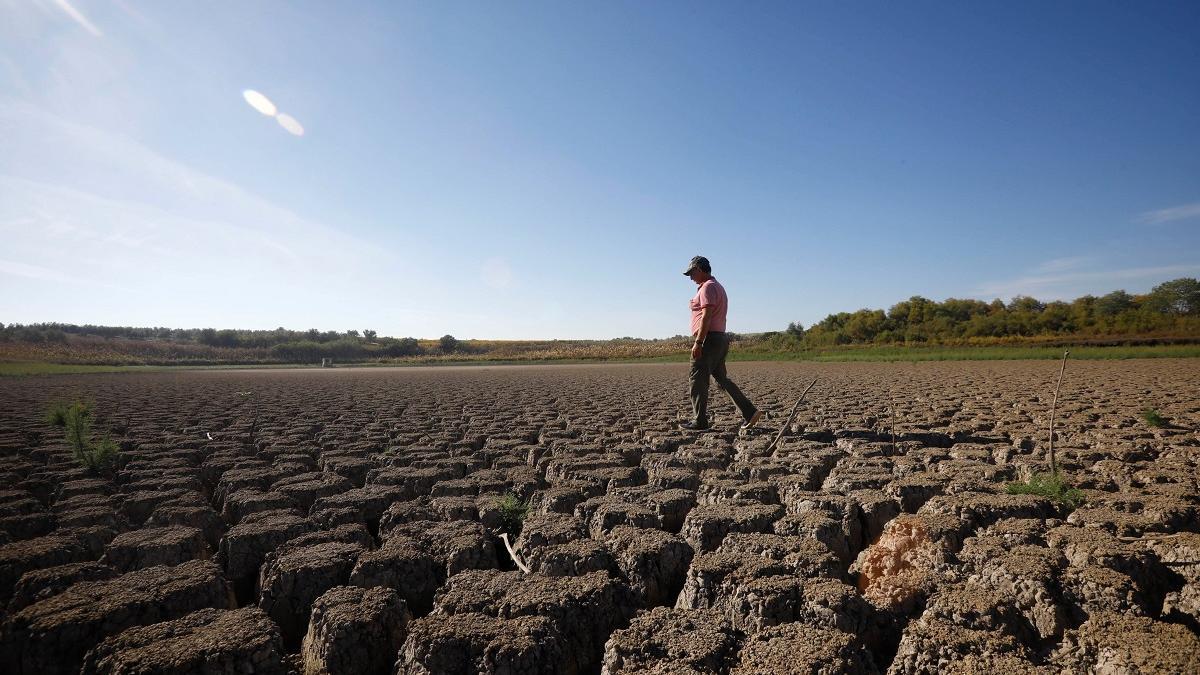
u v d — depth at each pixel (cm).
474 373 3547
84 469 658
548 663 269
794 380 1930
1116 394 1191
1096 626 256
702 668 245
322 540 411
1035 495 438
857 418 937
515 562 395
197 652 259
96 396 1695
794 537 371
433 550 392
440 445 777
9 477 621
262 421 1063
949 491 476
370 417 1114
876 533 427
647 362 5834
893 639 293
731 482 518
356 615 295
